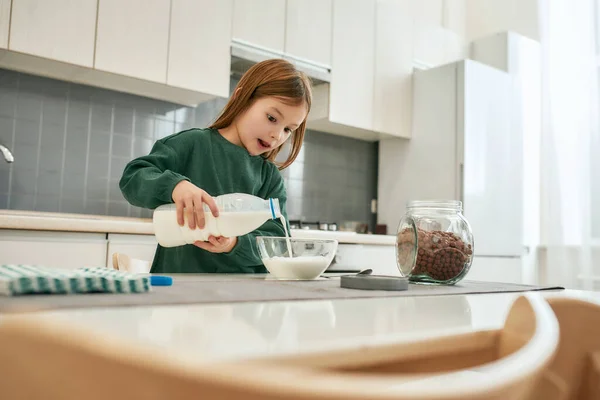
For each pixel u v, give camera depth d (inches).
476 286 40.3
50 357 7.5
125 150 100.9
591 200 124.2
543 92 131.6
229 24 99.9
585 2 128.3
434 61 138.4
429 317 21.4
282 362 12.7
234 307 21.9
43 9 80.6
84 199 95.9
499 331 18.8
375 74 125.0
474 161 121.5
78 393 7.4
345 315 21.0
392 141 136.1
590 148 125.1
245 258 48.6
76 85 96.0
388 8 128.8
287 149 124.5
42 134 92.2
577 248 125.6
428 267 40.8
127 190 47.9
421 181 128.5
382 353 15.1
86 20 84.4
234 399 6.6
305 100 57.1
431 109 127.7
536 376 9.1
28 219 69.3
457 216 42.1
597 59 126.0
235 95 58.9
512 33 135.7
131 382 7.0
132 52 88.7
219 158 58.1
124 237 78.2
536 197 134.0
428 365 17.3
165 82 92.1
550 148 129.7
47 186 92.3
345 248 99.3
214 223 41.1
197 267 55.4
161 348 7.4
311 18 113.6
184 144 56.5
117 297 23.0
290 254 40.8
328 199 131.3
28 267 26.7
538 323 12.6
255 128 57.1
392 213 134.8
